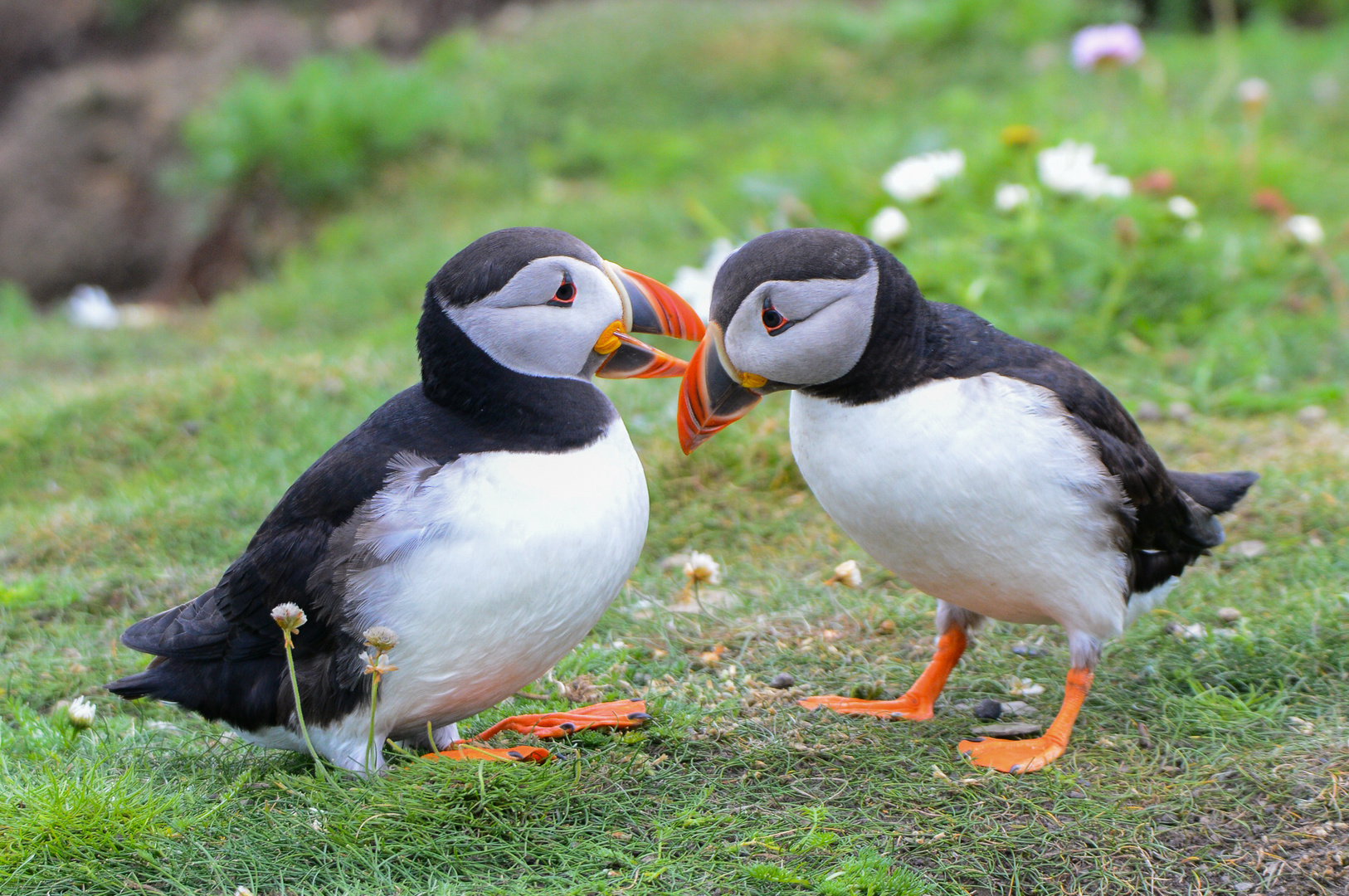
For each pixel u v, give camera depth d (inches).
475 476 210.4
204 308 773.3
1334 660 259.8
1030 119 663.8
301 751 232.7
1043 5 869.8
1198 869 202.8
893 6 915.4
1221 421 410.9
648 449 394.9
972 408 220.2
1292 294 479.8
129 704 280.5
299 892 193.5
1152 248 482.9
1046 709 255.8
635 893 191.6
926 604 305.3
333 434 423.5
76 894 191.6
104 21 1088.2
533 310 216.8
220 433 435.8
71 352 618.8
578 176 788.0
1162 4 940.6
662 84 853.2
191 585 337.1
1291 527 325.7
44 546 366.0
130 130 975.6
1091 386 235.6
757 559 346.3
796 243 223.5
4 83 1082.1
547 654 223.5
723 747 237.9
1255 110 585.6
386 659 212.1
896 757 232.2
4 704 281.1
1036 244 489.1
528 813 210.5
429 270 649.6
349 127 812.0
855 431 226.8
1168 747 234.4
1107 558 229.6
